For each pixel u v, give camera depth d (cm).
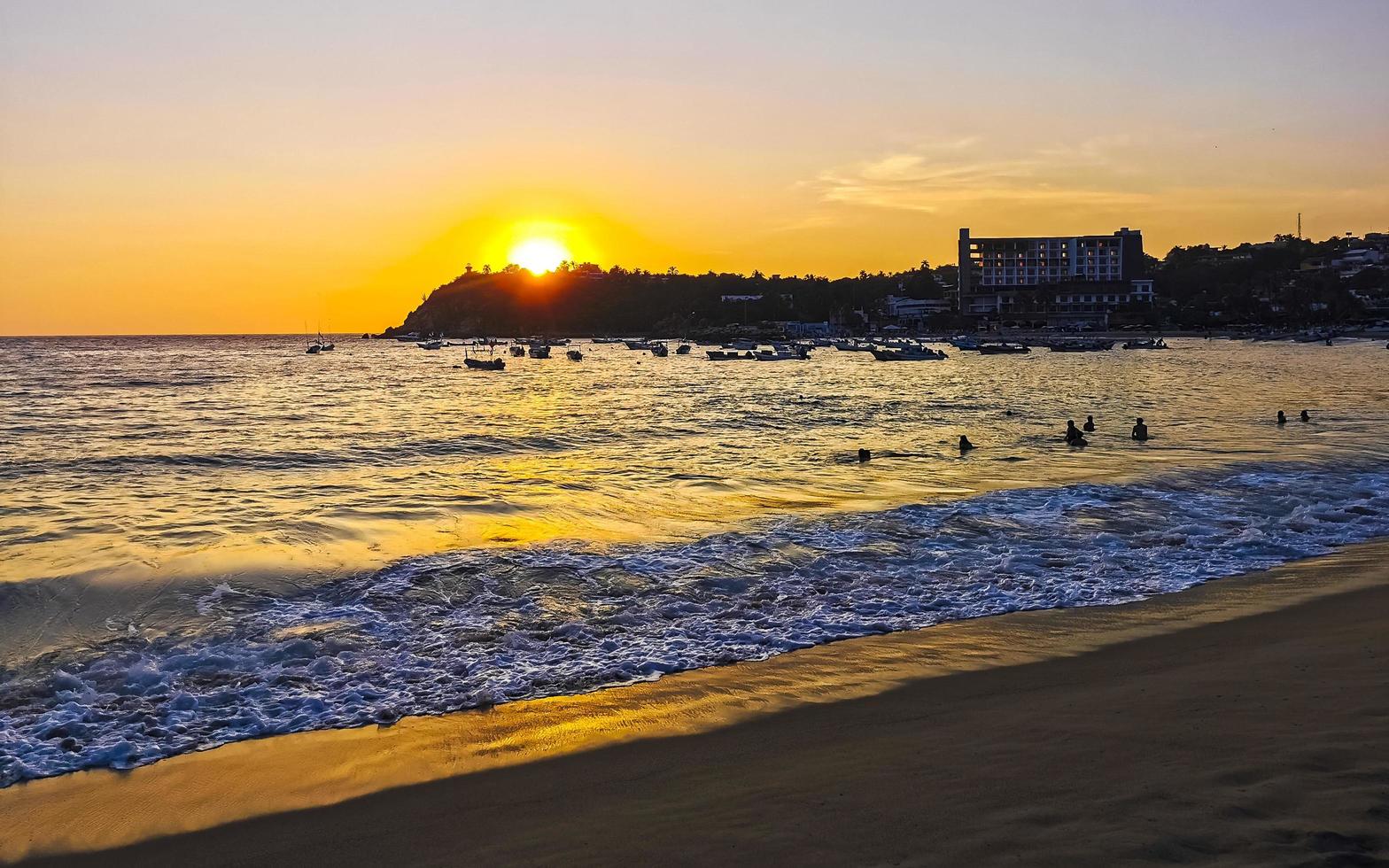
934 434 3922
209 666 1141
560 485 2545
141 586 1413
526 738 940
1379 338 16575
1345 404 4978
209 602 1357
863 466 2944
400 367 13488
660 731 947
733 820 724
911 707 984
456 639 1240
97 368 12088
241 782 860
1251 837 617
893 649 1189
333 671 1130
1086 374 9569
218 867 718
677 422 4656
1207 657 1096
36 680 1099
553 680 1101
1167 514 1962
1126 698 958
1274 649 1110
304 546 1723
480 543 1773
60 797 839
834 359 14800
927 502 2134
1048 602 1377
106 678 1105
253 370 11944
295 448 3475
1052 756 806
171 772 884
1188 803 680
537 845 711
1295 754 759
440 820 770
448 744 931
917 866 625
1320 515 1928
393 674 1123
